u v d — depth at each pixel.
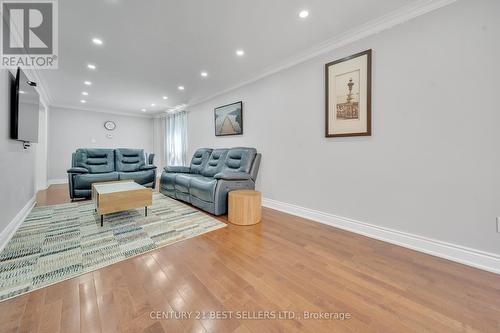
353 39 2.24
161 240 2.04
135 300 1.22
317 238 2.12
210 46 2.54
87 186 3.60
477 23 1.57
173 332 1.00
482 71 1.55
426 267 1.59
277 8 1.86
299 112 2.83
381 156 2.08
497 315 1.13
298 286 1.36
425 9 1.78
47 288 1.31
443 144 1.73
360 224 2.24
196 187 3.04
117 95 4.68
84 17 1.98
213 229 2.34
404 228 1.95
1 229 1.83
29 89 2.57
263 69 3.23
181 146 5.87
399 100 1.95
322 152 2.58
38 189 4.56
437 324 1.07
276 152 3.16
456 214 1.68
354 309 1.17
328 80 2.46
